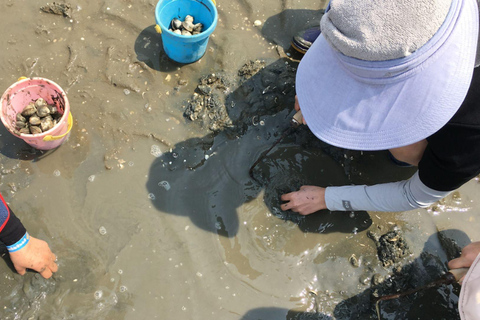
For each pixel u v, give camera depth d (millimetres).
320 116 1481
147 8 2678
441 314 2070
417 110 1325
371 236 2225
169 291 2037
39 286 1988
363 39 1101
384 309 2070
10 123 2135
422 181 1679
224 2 2734
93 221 2139
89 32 2578
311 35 2498
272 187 2283
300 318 2035
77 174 2227
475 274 1521
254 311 2033
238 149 2354
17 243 1838
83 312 1964
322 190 2145
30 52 2486
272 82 2465
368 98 1345
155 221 2168
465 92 1286
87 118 2354
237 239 2170
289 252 2170
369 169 2383
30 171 2205
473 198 2350
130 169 2264
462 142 1403
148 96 2445
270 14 2732
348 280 2129
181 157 2312
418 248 2205
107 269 2051
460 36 1203
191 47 2354
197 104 2418
